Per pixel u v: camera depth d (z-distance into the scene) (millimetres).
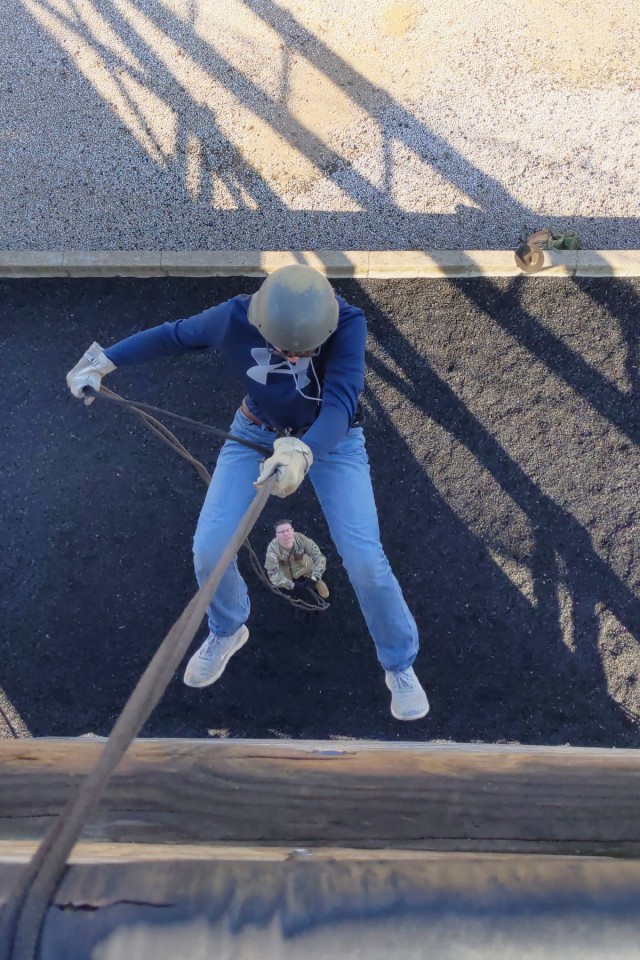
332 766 1388
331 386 3152
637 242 6504
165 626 5727
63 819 880
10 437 6141
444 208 6695
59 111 7188
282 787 1362
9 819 1360
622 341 6039
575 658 5512
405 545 5770
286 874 968
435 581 5699
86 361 3502
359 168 6844
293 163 6895
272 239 6727
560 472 5840
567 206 6625
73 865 977
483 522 5785
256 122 7016
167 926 900
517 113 6855
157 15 7320
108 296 6387
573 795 1347
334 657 5594
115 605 5785
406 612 4074
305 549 5328
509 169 6746
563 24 7012
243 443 3270
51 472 6059
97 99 7184
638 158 6680
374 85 7020
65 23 7371
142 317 6352
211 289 6375
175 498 5965
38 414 6176
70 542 5910
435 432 5969
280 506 5879
